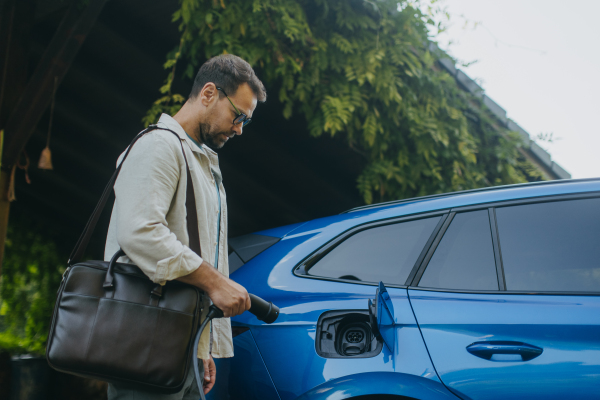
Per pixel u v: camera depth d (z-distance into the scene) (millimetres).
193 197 1480
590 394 1465
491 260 1771
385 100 4262
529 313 1614
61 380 4941
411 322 1681
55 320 1339
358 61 4203
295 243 2059
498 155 4801
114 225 1533
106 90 6055
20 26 4824
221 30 3980
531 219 1824
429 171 4512
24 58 4852
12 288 8484
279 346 1771
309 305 1810
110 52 5461
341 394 1633
